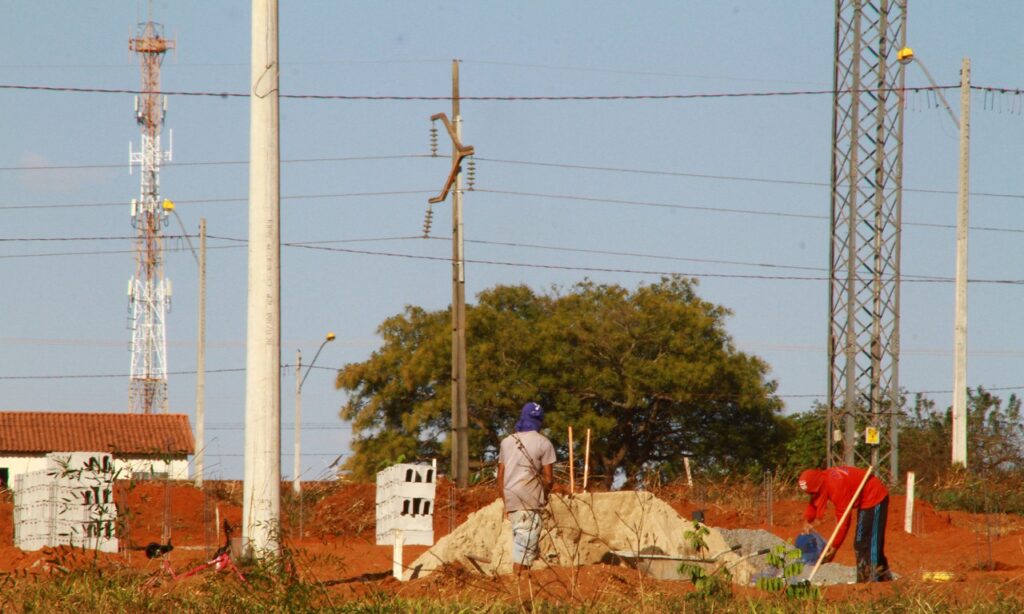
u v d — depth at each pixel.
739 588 21.25
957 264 58.09
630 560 23.00
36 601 17.66
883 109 58.28
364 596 18.97
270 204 23.98
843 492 23.58
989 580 21.52
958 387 57.06
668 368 85.50
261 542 22.59
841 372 58.53
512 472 21.14
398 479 27.64
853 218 58.16
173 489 39.69
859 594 20.05
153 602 17.89
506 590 19.28
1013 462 64.94
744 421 90.69
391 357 93.25
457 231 55.44
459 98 56.53
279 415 23.59
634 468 88.88
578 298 91.00
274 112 24.17
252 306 23.80
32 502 28.23
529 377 86.88
